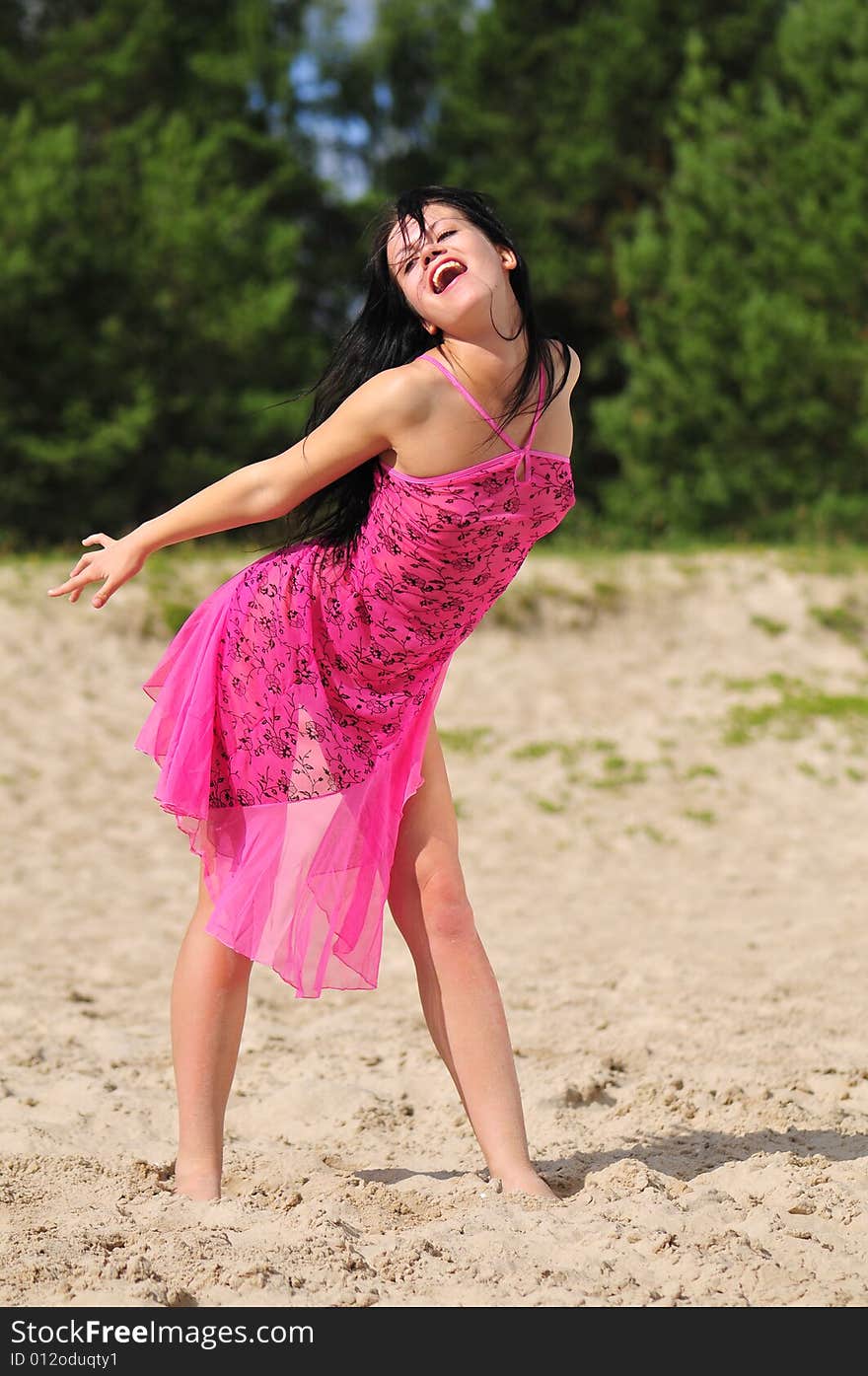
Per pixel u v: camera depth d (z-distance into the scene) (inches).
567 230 2412.6
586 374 2377.0
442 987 256.5
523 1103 320.5
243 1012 257.1
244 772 245.6
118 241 1968.5
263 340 2003.0
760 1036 379.9
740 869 704.4
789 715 993.5
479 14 2364.7
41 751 899.4
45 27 2393.0
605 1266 213.3
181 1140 255.1
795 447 1850.4
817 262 1814.7
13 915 597.0
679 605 1155.9
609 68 2228.1
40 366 1886.1
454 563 225.0
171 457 1950.1
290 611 237.9
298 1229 227.6
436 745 260.2
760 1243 223.1
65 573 1144.8
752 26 2202.3
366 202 2442.2
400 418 218.5
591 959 498.9
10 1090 332.2
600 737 956.6
